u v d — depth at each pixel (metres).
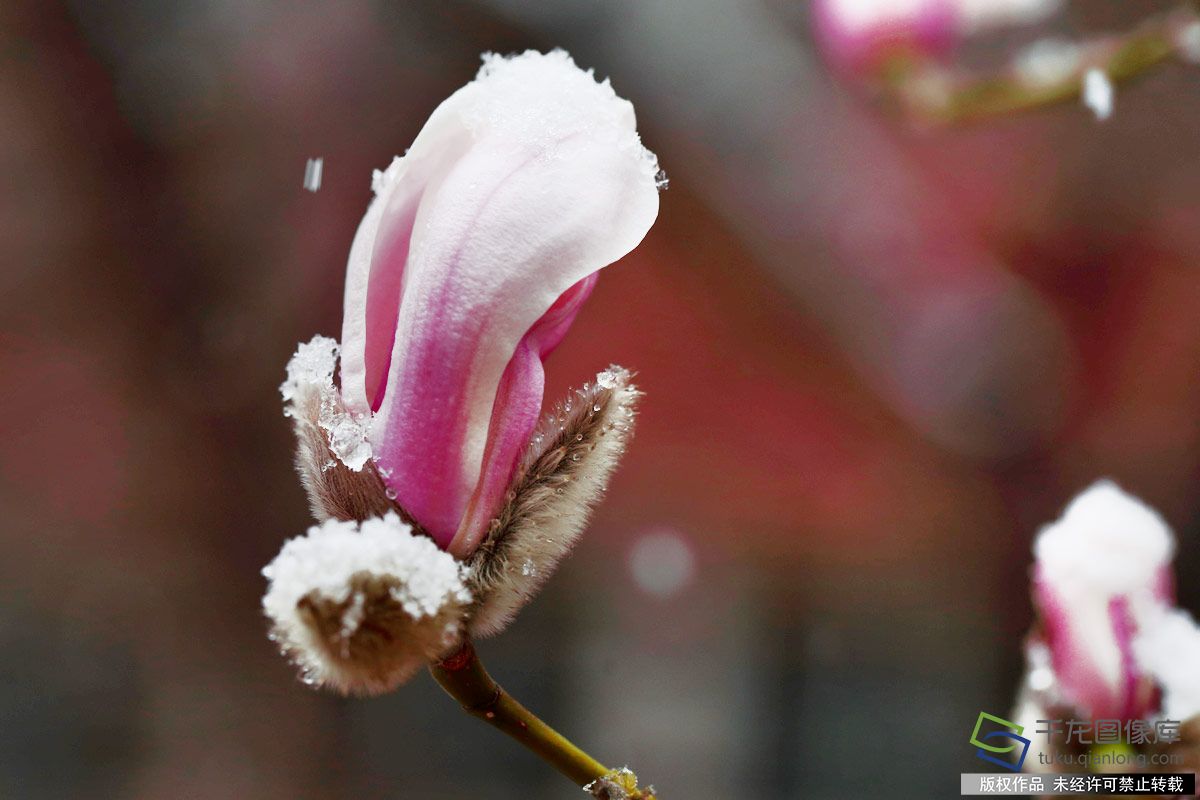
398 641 0.61
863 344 2.71
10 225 2.52
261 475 2.58
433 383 0.62
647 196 0.62
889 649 2.95
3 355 2.57
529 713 0.64
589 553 3.07
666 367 3.02
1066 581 0.69
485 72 0.63
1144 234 2.79
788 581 3.03
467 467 0.62
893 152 2.58
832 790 2.80
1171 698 0.69
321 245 2.60
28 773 2.60
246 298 2.57
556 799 2.70
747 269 2.75
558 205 0.62
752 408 3.01
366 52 2.56
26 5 2.37
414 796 2.64
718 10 2.32
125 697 2.64
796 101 2.39
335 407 0.63
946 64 0.99
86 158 2.49
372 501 0.62
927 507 2.94
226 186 2.56
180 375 2.56
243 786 2.55
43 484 2.65
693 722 2.92
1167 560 0.69
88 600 2.67
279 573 0.60
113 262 2.53
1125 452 2.79
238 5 2.53
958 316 2.65
